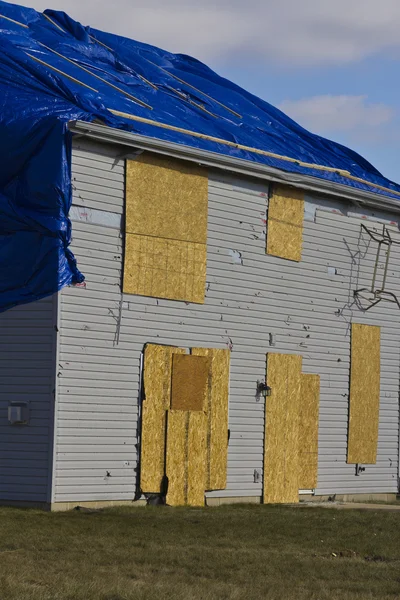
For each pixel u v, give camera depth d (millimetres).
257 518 20797
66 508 20969
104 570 13820
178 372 23141
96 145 21906
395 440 28625
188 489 23125
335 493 26859
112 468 21812
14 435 21297
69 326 21266
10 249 21422
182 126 24906
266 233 25328
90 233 21719
